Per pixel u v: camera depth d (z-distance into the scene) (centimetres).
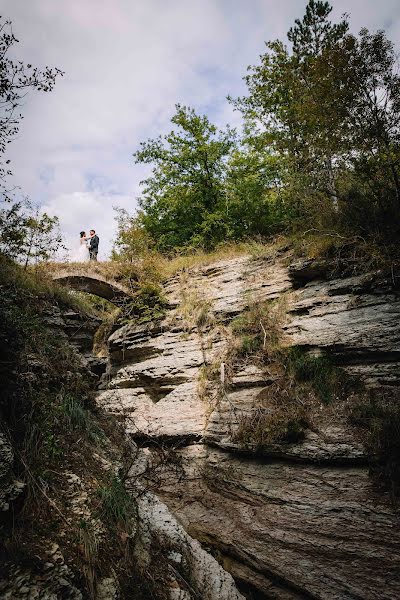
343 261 952
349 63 855
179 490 782
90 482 364
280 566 560
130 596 295
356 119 888
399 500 557
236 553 612
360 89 861
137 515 384
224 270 1338
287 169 1238
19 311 526
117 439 526
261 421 784
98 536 311
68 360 530
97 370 1023
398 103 827
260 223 1759
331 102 903
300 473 682
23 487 285
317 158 1038
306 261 1035
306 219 1137
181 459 823
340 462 654
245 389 926
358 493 597
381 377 733
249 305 1108
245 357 999
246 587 575
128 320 1441
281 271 1151
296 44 1202
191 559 431
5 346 418
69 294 1088
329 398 762
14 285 845
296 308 987
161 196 1959
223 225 1753
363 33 843
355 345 787
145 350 1297
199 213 1908
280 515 630
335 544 550
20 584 231
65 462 366
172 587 338
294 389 826
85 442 423
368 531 543
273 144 1249
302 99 1001
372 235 902
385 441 613
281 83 1223
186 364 1121
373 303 843
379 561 507
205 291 1307
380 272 852
